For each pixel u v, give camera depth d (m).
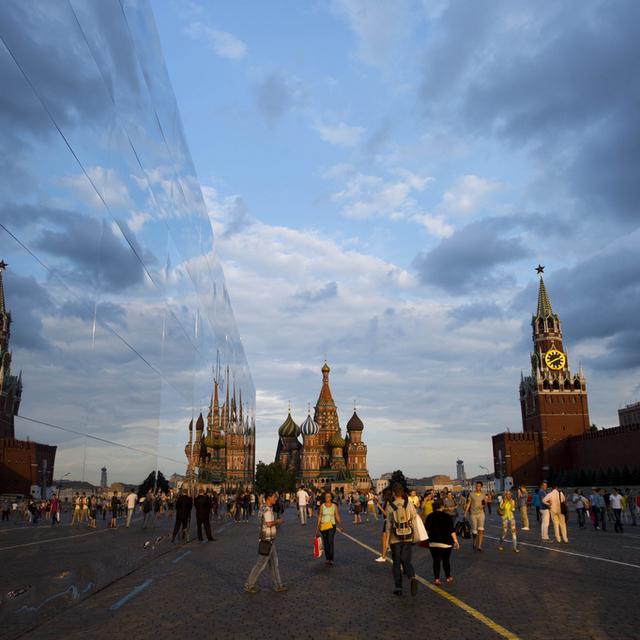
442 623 9.71
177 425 18.31
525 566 17.12
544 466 146.88
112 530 12.49
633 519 39.34
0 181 6.96
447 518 14.05
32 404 8.04
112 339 11.34
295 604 11.45
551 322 157.62
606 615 10.27
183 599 11.84
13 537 7.87
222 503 37.00
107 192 10.73
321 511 18.50
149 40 13.93
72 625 9.34
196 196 21.50
